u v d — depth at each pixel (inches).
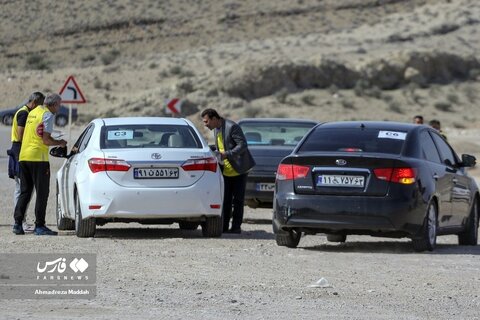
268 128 2407.7
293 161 1589.6
